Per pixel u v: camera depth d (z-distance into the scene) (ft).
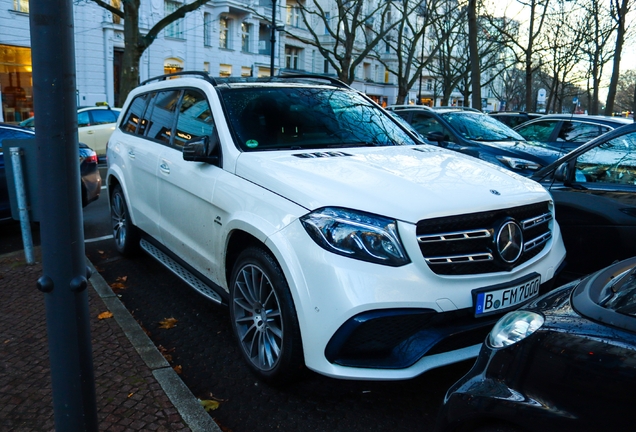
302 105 14.58
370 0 132.77
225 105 13.62
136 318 14.79
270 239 10.09
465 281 9.55
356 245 9.28
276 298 10.15
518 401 6.10
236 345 13.14
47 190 6.79
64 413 7.23
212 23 109.09
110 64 90.17
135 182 17.29
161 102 17.16
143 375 10.94
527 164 25.26
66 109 6.75
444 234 9.48
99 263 19.43
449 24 115.55
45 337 12.70
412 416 10.18
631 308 5.92
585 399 5.55
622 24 65.00
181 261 14.76
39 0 6.48
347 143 13.80
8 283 16.37
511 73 181.68
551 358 5.98
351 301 8.98
